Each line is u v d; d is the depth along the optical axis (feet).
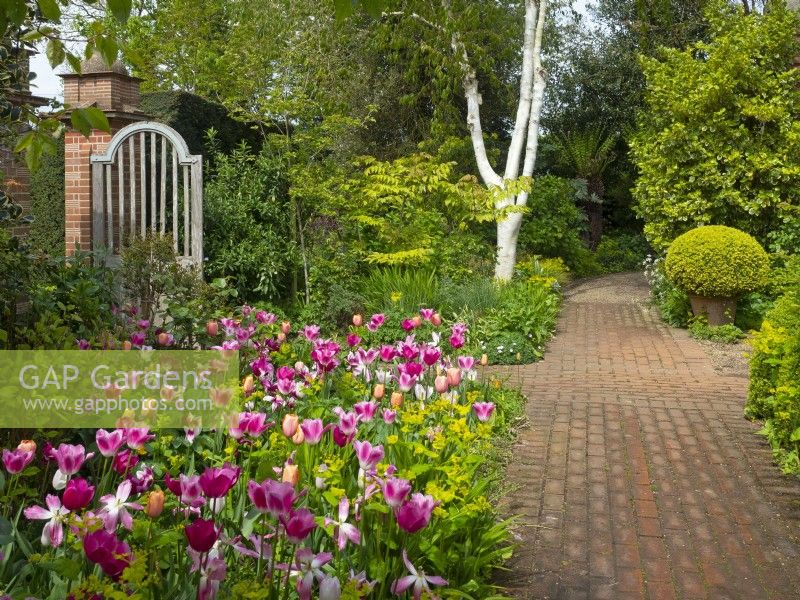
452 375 14.49
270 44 40.88
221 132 41.01
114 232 33.86
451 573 10.75
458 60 47.34
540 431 20.99
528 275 48.01
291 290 38.42
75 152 34.12
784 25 43.27
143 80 63.67
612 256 71.97
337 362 16.43
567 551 13.89
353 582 7.61
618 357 32.48
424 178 42.63
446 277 39.75
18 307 18.04
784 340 20.31
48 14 8.12
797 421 18.01
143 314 21.59
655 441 20.31
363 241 40.57
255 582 7.33
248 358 16.88
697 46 45.65
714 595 12.45
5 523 8.61
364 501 9.48
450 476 10.81
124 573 6.63
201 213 30.68
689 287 37.37
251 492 7.35
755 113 41.06
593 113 76.59
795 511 15.94
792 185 41.60
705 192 43.16
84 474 11.94
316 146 37.88
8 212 17.52
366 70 59.52
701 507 16.08
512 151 47.16
